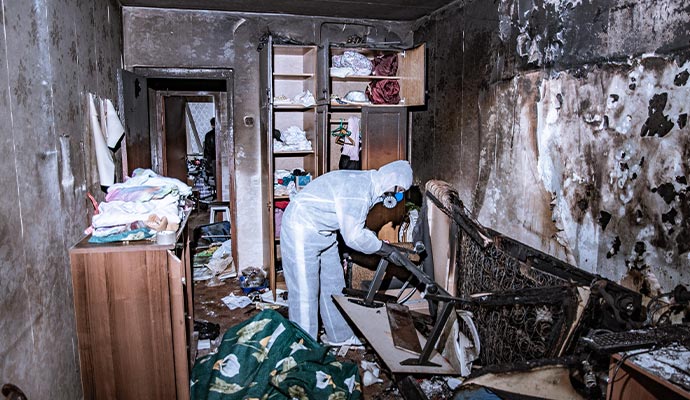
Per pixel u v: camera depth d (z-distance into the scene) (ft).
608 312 6.62
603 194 8.21
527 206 10.27
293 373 8.73
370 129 13.91
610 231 8.09
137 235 7.82
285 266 10.80
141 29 14.16
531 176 10.11
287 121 15.64
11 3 5.86
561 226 9.27
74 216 8.05
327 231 10.60
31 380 6.01
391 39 15.85
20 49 6.08
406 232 13.96
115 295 7.58
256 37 14.98
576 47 8.75
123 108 12.21
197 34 14.58
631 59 7.59
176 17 14.38
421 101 13.74
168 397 7.97
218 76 14.89
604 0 8.09
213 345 11.03
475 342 9.25
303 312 10.75
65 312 7.47
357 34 15.65
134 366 7.80
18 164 5.85
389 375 9.64
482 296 7.92
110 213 8.06
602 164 8.21
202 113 28.73
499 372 6.37
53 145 7.16
